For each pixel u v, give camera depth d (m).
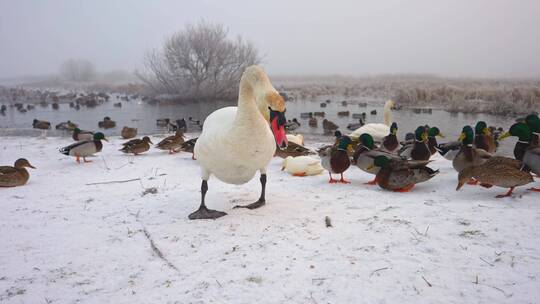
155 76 18.95
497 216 2.13
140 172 4.00
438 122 9.61
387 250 1.81
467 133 3.03
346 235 2.00
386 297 1.47
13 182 3.43
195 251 1.92
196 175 3.78
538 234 1.88
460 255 1.73
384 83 28.69
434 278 1.56
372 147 3.47
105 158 4.90
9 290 1.67
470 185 2.87
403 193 2.80
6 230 2.35
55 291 1.65
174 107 15.09
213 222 2.29
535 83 24.78
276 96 1.92
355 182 3.31
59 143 6.16
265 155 2.27
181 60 17.20
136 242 2.09
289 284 1.59
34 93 22.58
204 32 17.16
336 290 1.53
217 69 17.28
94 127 9.75
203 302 1.50
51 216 2.59
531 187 2.69
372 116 11.10
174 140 5.20
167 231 2.20
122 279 1.72
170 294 1.57
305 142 6.59
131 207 2.72
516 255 1.70
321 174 3.71
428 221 2.12
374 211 2.36
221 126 2.27
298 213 2.38
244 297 1.52
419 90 14.30
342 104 14.98
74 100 18.28
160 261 1.86
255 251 1.88
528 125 3.16
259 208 2.52
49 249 2.05
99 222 2.44
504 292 1.45
